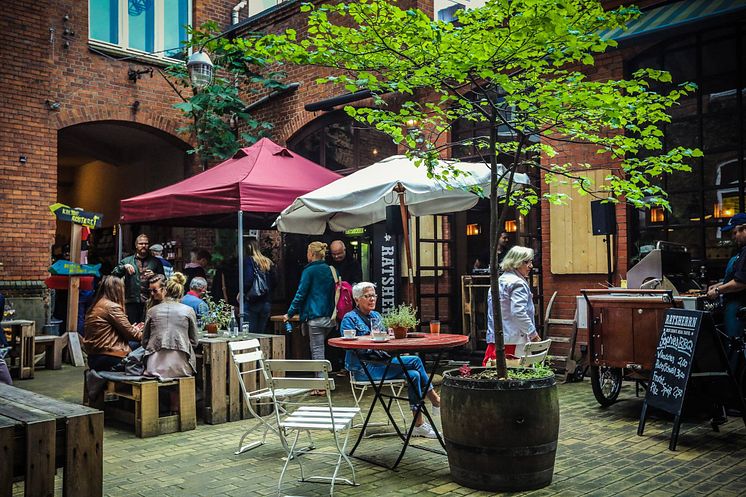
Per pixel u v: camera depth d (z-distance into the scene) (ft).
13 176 39.11
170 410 20.56
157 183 51.98
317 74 41.09
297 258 41.78
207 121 41.09
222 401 21.63
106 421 21.81
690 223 27.68
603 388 23.63
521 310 19.76
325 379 14.58
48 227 40.32
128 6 44.93
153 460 17.03
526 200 17.21
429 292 33.55
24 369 30.35
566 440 18.33
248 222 37.04
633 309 21.01
